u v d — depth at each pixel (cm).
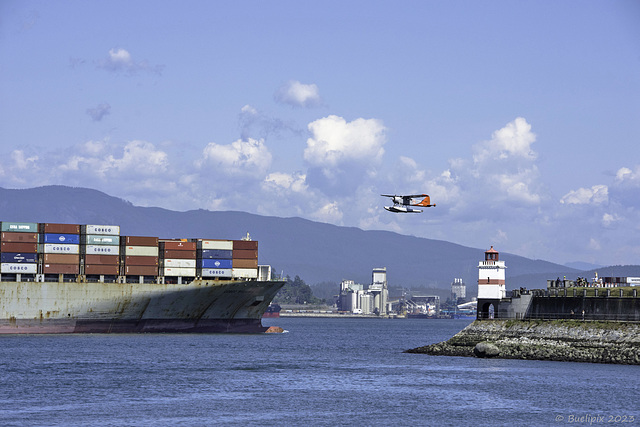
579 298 18188
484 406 13000
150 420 11825
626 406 12838
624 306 17400
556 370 16488
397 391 14488
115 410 12538
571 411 12538
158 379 15962
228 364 18850
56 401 13288
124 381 15612
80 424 11488
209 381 15788
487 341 19625
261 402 13388
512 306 19588
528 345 18700
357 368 18212
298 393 14350
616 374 15800
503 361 18338
